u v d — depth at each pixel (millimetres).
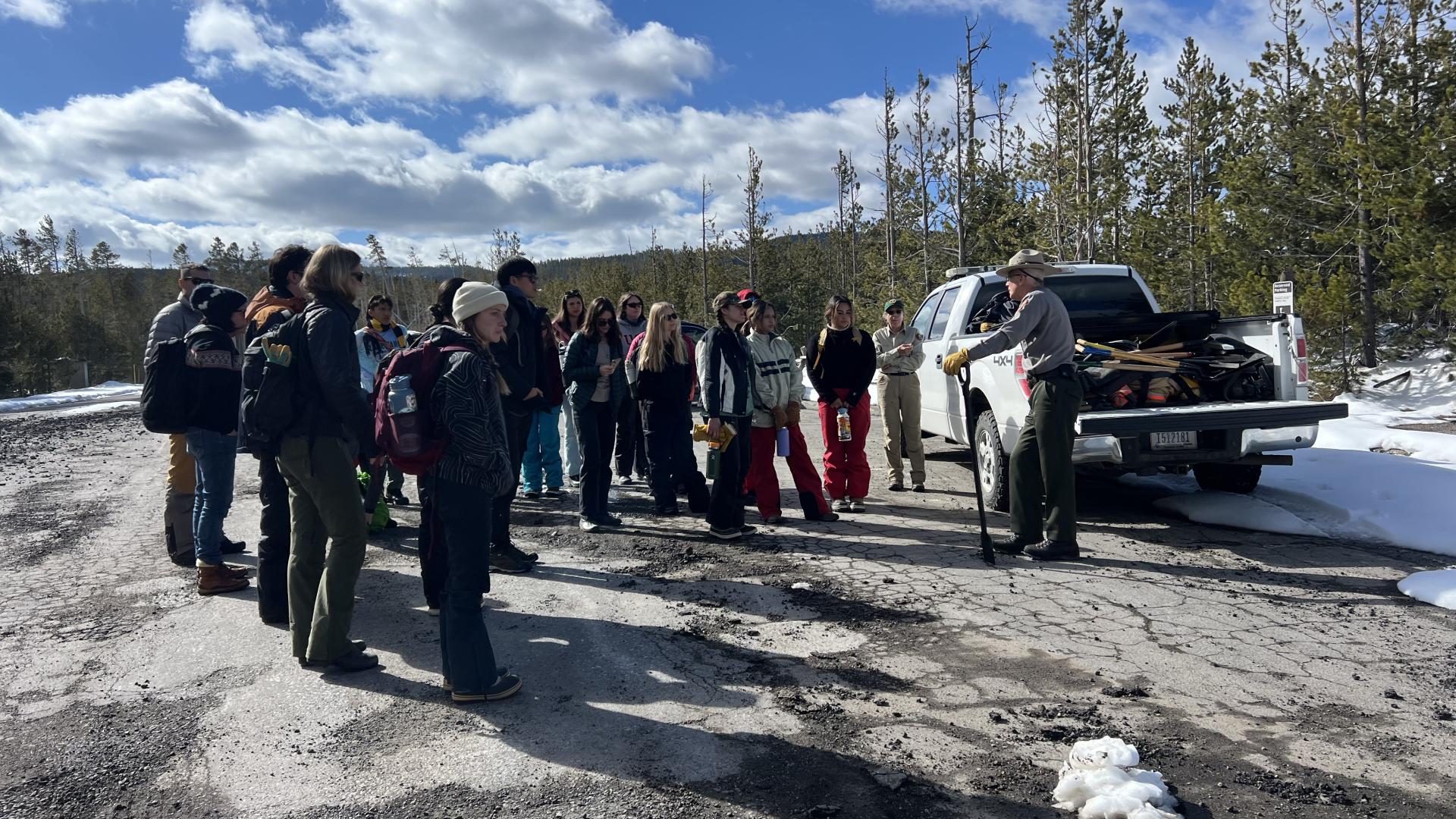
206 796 2656
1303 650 3666
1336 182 15977
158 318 5090
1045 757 2795
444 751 2914
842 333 6613
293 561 3701
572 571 5152
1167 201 22312
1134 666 3518
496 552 5113
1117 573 4852
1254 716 3053
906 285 25766
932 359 8141
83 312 72500
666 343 6188
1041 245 21609
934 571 4969
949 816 2457
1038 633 3910
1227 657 3592
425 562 4242
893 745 2887
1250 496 6457
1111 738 2807
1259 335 6055
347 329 3492
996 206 24797
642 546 5734
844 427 6520
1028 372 5234
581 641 3939
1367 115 14531
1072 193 20547
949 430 7871
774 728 3027
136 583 5148
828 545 5637
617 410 6395
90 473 9828
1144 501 6797
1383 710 3088
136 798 2664
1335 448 7859
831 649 3777
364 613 4465
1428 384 13938
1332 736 2900
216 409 4668
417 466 3211
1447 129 13211
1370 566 4914
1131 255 20281
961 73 20906
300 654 3707
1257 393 5863
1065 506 5121
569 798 2592
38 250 80688
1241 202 17234
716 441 5699
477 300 3412
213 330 4723
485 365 3326
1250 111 19859
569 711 3209
